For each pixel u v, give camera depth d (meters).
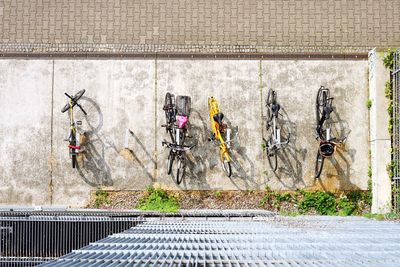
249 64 11.41
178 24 11.60
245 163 11.23
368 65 11.41
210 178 11.23
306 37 11.57
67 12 11.65
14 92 11.36
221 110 11.31
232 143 11.26
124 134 11.33
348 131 11.29
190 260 5.16
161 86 11.38
